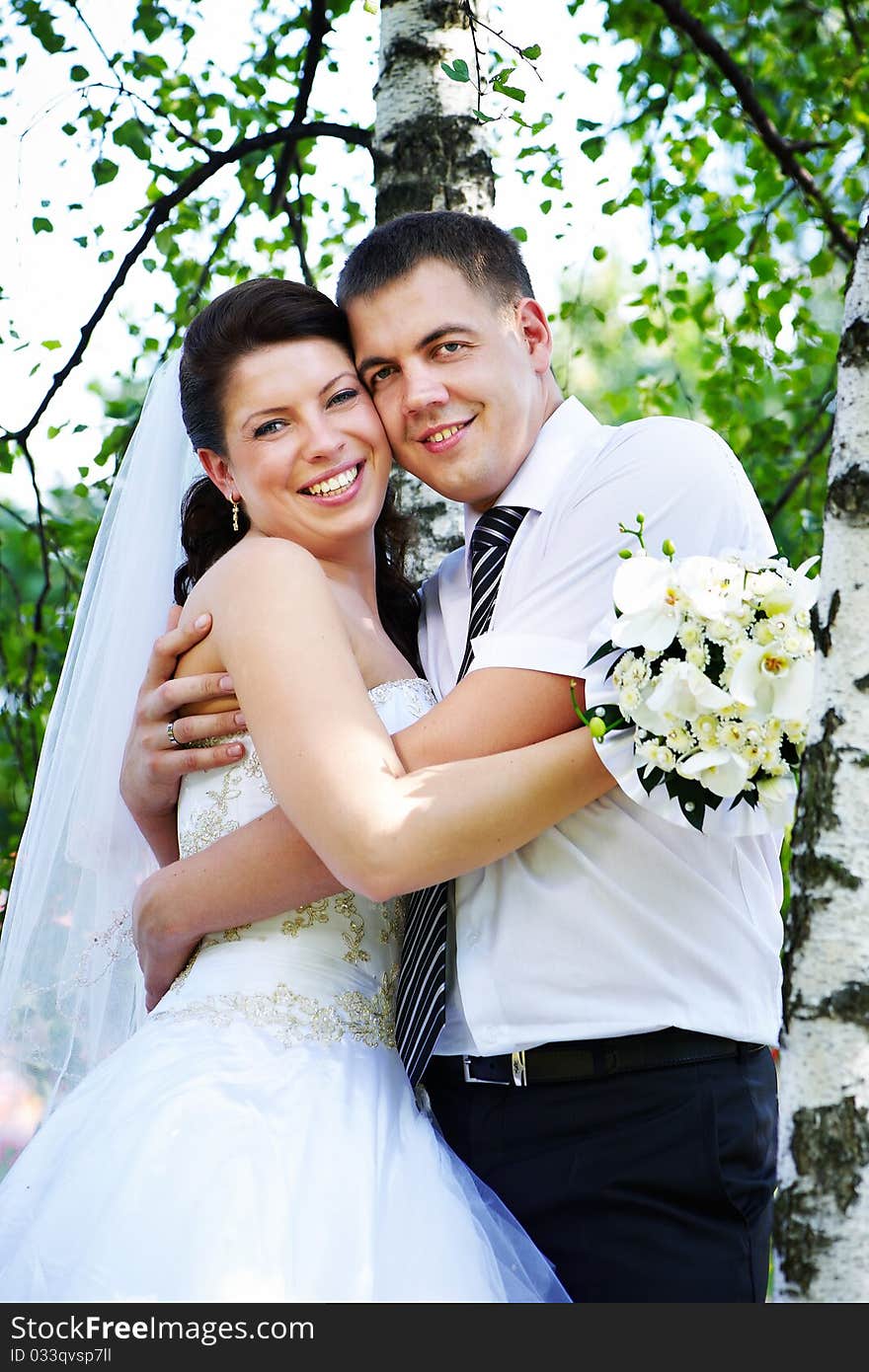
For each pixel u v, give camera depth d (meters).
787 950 1.72
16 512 4.73
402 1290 1.97
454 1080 2.31
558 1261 2.19
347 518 2.44
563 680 2.17
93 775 2.58
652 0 4.45
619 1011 2.18
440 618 2.65
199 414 2.48
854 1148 1.64
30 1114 2.57
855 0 5.11
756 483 5.19
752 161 5.07
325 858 2.07
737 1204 2.20
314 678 2.14
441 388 2.39
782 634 1.93
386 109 3.37
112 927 2.58
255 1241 1.94
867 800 1.68
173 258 4.83
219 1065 2.15
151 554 2.66
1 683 4.83
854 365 1.75
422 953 2.27
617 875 2.22
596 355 5.65
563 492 2.38
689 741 1.93
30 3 4.62
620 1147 2.18
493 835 2.05
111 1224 1.96
